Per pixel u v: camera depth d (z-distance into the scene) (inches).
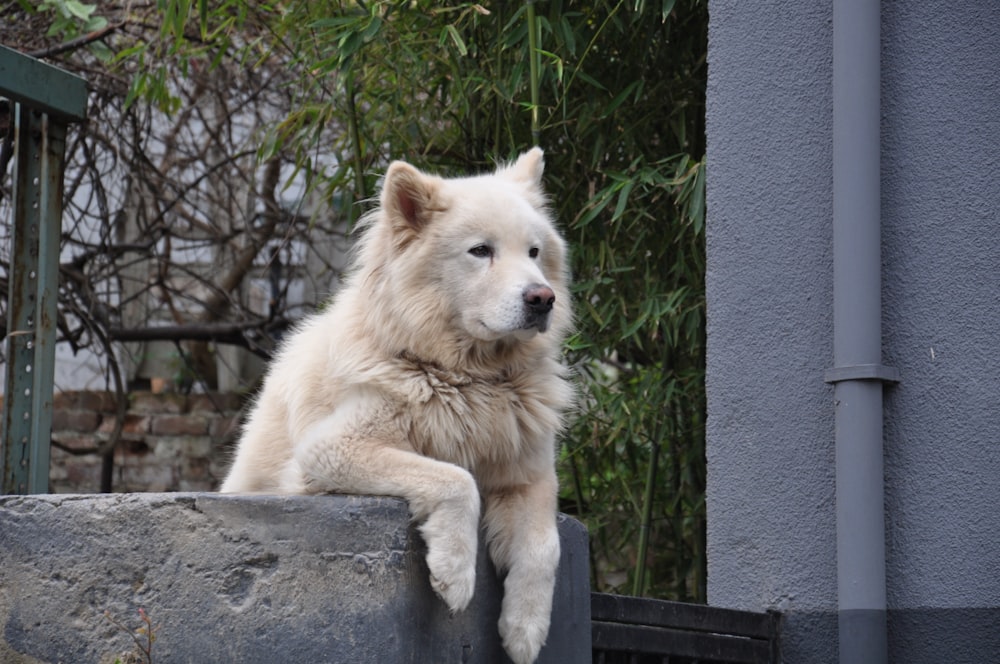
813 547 204.7
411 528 150.5
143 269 436.5
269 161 380.8
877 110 200.8
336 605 147.0
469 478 153.9
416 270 172.1
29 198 187.3
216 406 394.9
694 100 275.3
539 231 183.5
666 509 296.8
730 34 220.5
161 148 430.6
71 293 368.2
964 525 197.8
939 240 203.3
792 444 208.1
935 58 205.6
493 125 285.6
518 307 166.7
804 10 213.6
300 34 288.8
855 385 197.5
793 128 213.2
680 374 271.6
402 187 175.2
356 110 293.3
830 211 208.7
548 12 266.8
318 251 427.8
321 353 175.0
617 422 268.5
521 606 156.9
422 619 149.8
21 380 185.0
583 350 279.7
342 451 158.4
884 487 201.6
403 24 274.1
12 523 153.0
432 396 165.3
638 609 188.1
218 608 147.6
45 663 149.6
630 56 274.1
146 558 149.6
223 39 315.0
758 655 204.8
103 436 411.2
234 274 415.5
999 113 203.2
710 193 220.7
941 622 197.5
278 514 148.8
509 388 172.9
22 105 185.8
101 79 359.6
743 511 212.4
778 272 212.2
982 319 200.5
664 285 273.6
